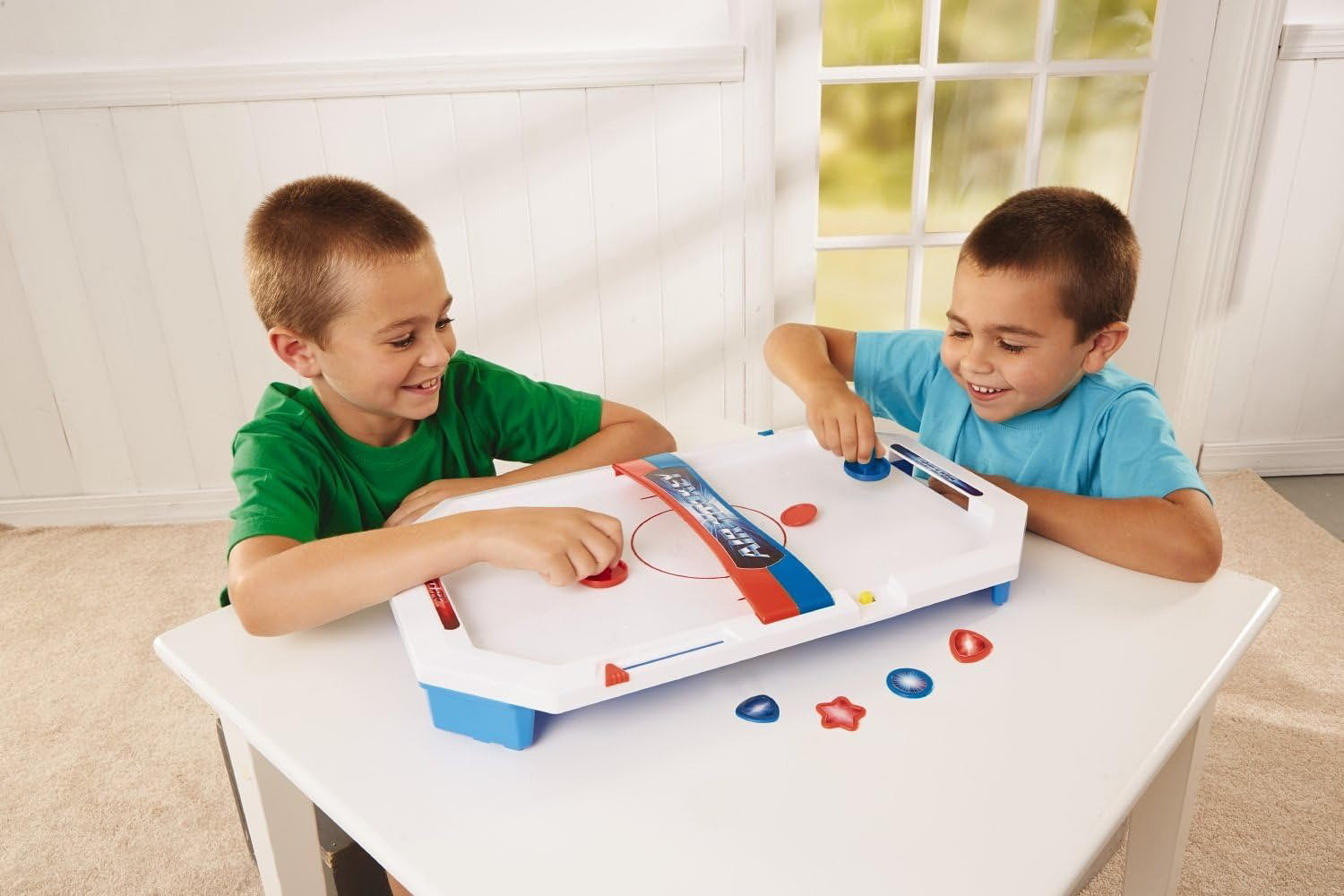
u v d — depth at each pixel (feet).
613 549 2.09
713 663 1.83
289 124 5.71
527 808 1.64
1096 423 2.96
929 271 6.52
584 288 6.26
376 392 2.74
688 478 2.43
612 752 1.77
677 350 6.49
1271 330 6.64
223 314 6.16
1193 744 2.52
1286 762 4.21
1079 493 3.06
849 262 6.44
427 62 5.61
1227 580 2.27
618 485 2.53
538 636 1.90
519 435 3.40
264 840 2.45
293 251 2.59
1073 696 1.87
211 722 4.72
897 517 2.34
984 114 6.11
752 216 6.16
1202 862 3.71
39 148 5.63
